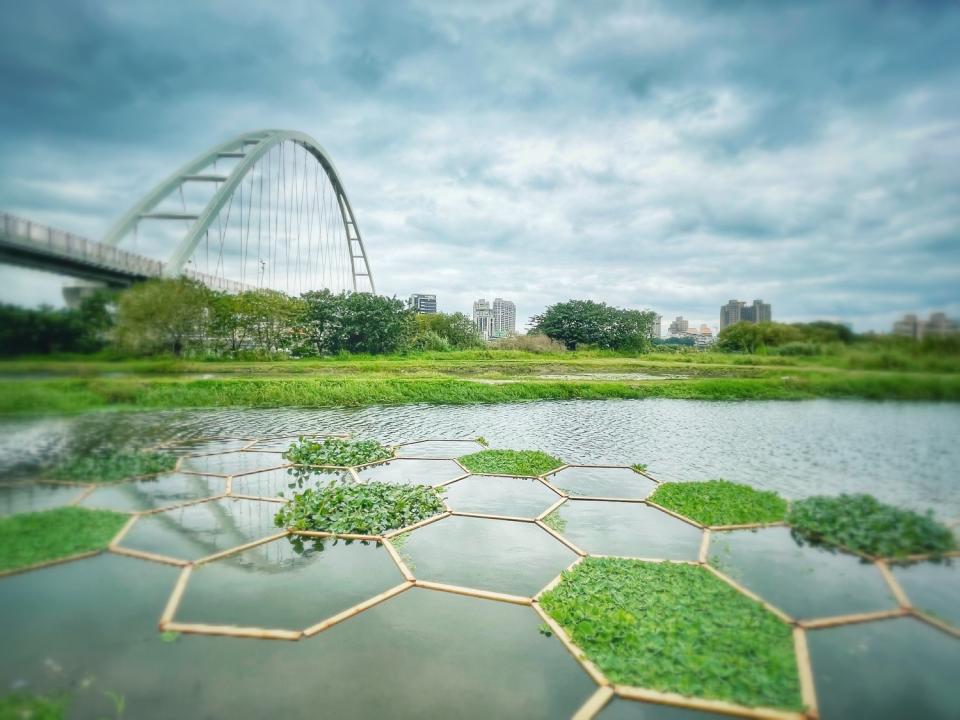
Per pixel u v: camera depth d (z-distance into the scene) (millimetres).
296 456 8695
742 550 5273
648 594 4285
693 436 10875
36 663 3418
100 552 5125
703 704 3076
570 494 7012
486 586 4586
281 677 3342
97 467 7473
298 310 27891
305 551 5270
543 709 3094
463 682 3326
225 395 14109
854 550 5172
